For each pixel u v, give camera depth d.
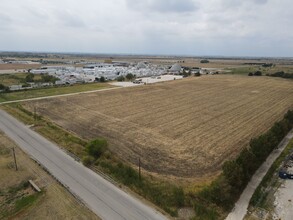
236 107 67.44
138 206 25.31
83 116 57.91
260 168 33.59
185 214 24.30
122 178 30.39
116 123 52.69
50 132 46.50
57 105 68.81
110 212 24.30
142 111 62.62
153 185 28.75
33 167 33.22
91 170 32.72
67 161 35.19
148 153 37.78
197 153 37.91
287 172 32.16
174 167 33.47
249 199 26.84
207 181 29.73
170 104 70.69
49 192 27.45
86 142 41.41
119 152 38.03
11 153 37.47
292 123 50.19
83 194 27.20
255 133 46.75
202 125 51.47
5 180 30.08
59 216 23.67
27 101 73.38
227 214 24.47
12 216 23.92
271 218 24.08
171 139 43.59
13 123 52.50
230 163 28.09
